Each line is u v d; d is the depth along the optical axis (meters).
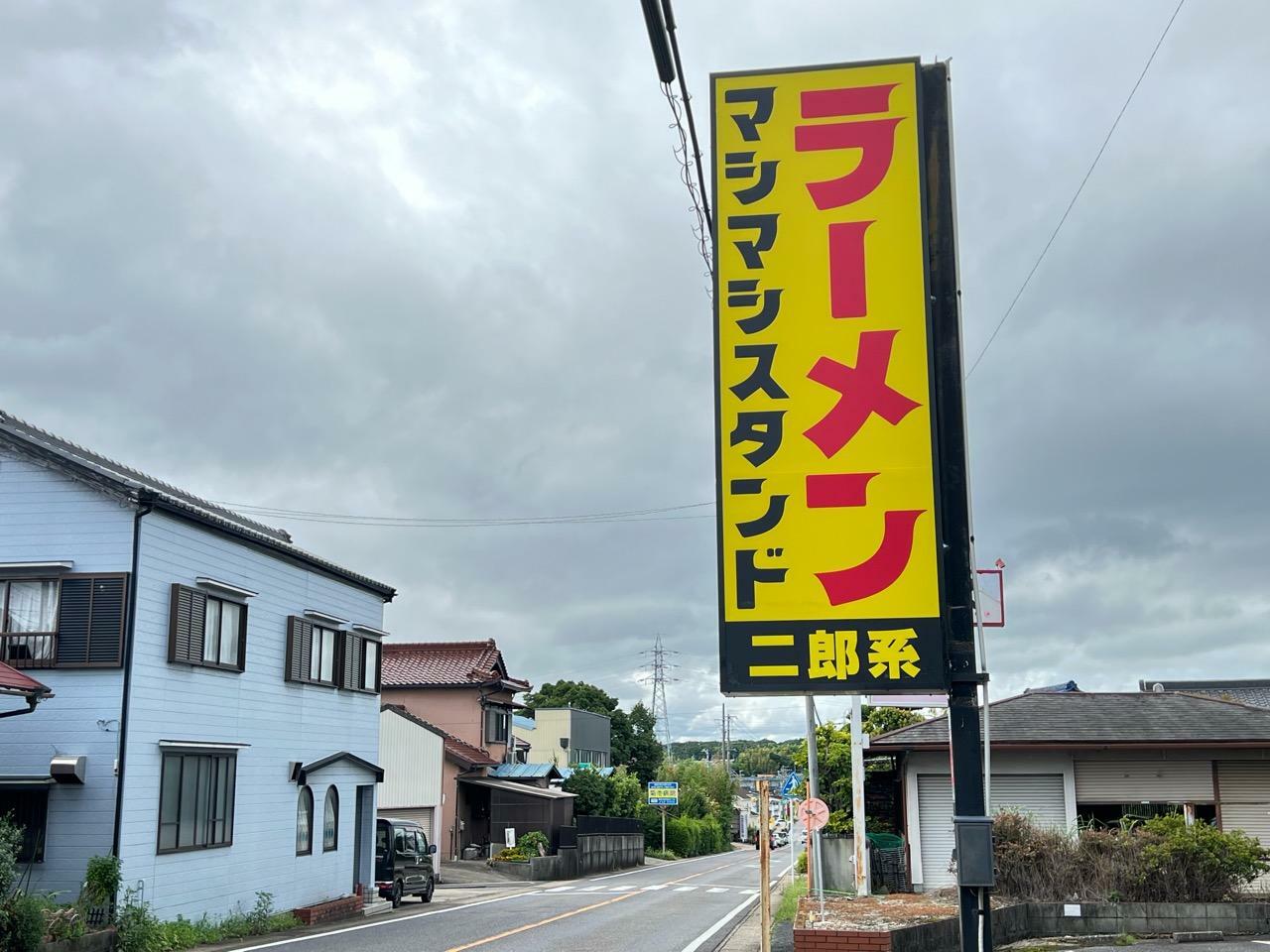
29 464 17.39
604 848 43.44
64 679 16.72
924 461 9.20
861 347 9.36
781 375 9.39
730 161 9.66
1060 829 19.30
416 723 36.75
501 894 28.84
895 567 9.08
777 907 21.98
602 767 63.59
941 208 9.58
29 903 13.69
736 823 91.69
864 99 9.65
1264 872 18.47
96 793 16.34
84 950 14.70
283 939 17.92
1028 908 16.34
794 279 9.48
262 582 20.91
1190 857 17.03
